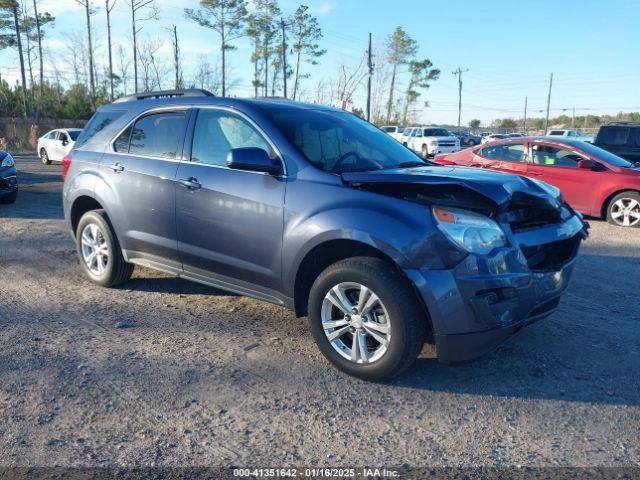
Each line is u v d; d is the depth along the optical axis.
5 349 3.94
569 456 2.76
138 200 4.71
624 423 3.06
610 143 13.78
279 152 3.86
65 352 3.90
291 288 3.75
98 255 5.36
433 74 69.38
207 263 4.27
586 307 4.97
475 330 3.17
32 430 2.92
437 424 3.04
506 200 3.22
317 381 3.52
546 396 3.36
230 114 4.23
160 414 3.10
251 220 3.88
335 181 3.58
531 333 4.33
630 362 3.82
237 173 4.01
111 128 5.18
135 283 5.59
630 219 9.06
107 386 3.41
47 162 22.64
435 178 3.36
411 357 3.30
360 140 4.36
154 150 4.70
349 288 3.48
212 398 3.29
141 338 4.18
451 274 3.11
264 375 3.59
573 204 9.55
